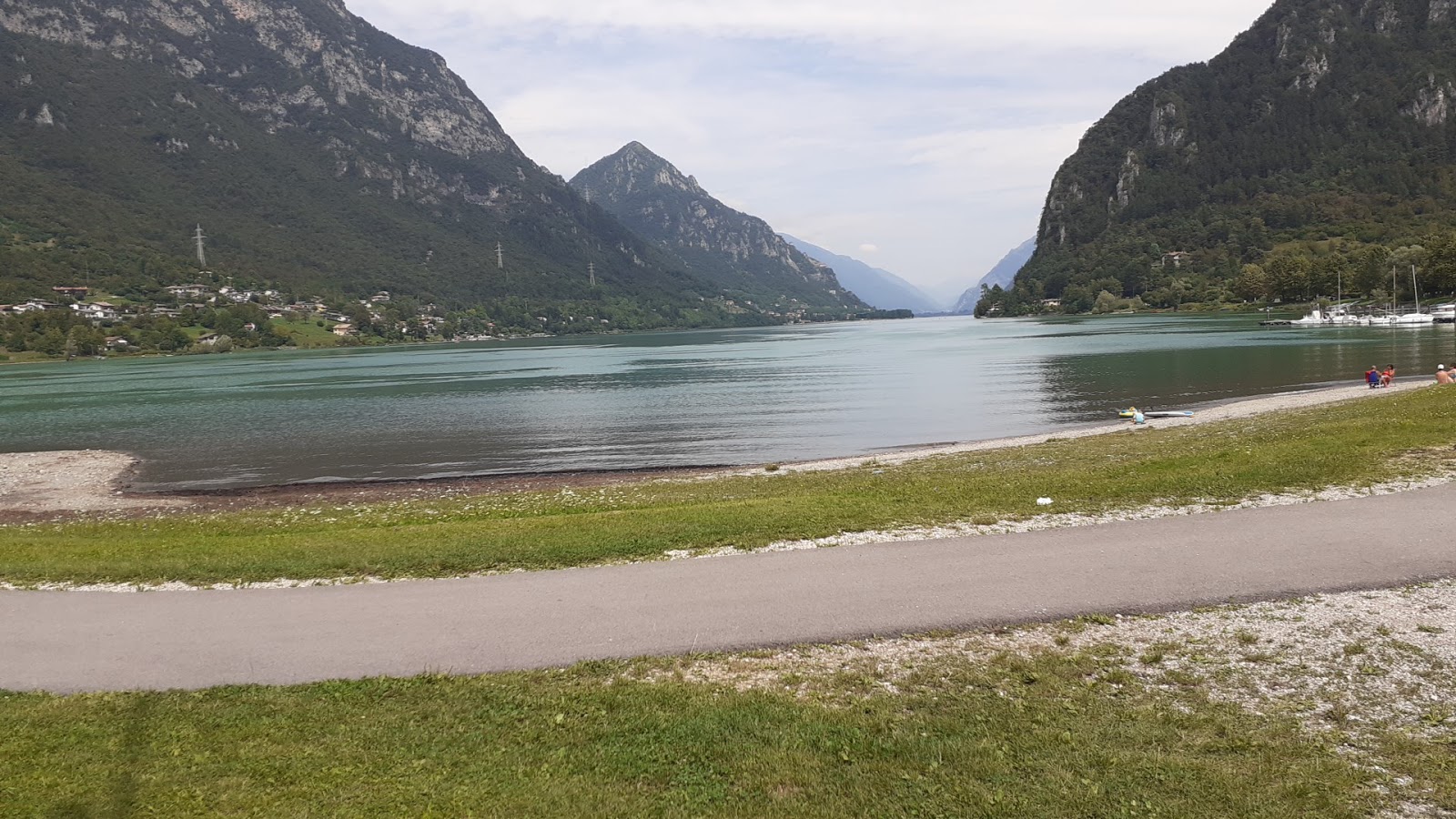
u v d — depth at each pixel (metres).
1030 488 19.73
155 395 91.94
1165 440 32.25
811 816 6.84
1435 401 29.64
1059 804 6.93
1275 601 11.41
